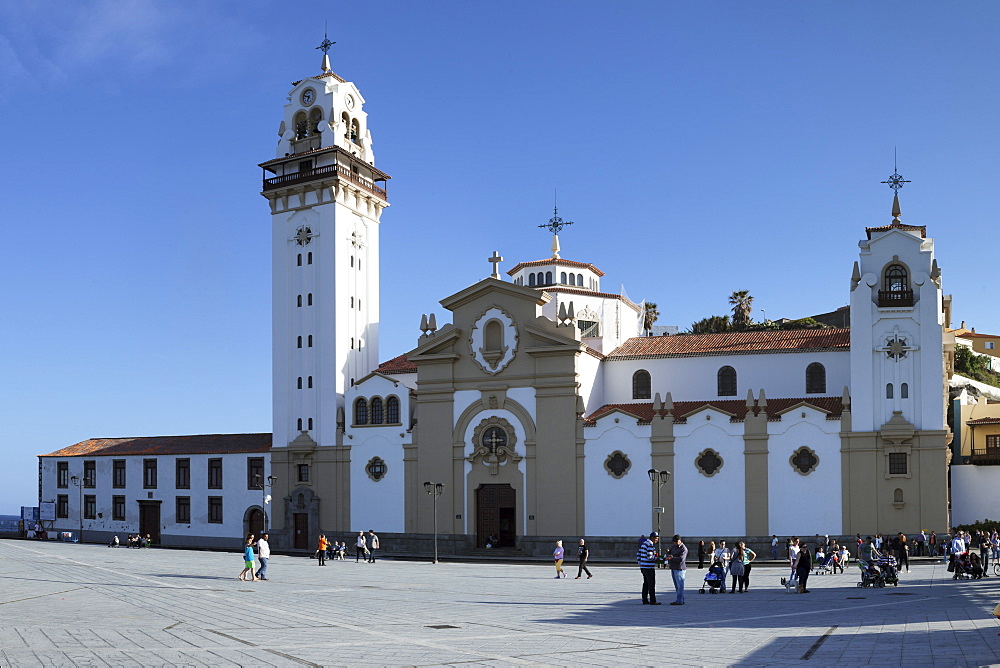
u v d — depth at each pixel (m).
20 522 99.25
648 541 32.94
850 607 31.12
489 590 38.75
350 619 26.72
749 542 62.69
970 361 119.44
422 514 72.12
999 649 19.77
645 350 74.19
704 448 64.50
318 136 81.69
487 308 71.81
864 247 63.44
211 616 27.05
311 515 76.50
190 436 90.31
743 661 18.78
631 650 20.50
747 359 69.56
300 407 78.88
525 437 69.25
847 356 66.62
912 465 60.41
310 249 80.19
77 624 24.69
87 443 96.56
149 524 87.88
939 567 53.12
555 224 94.38
